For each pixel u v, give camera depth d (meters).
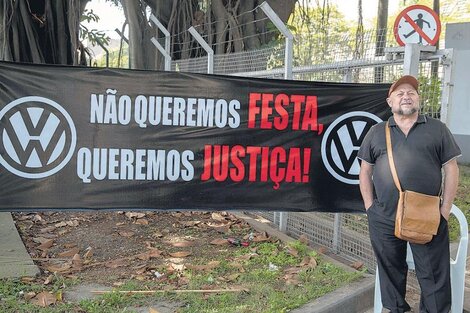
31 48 11.70
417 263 4.04
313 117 5.38
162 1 12.92
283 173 5.38
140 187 5.13
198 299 4.52
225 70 8.56
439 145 3.93
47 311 4.19
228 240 6.19
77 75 4.91
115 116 5.02
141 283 4.88
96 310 4.24
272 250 5.88
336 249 5.89
